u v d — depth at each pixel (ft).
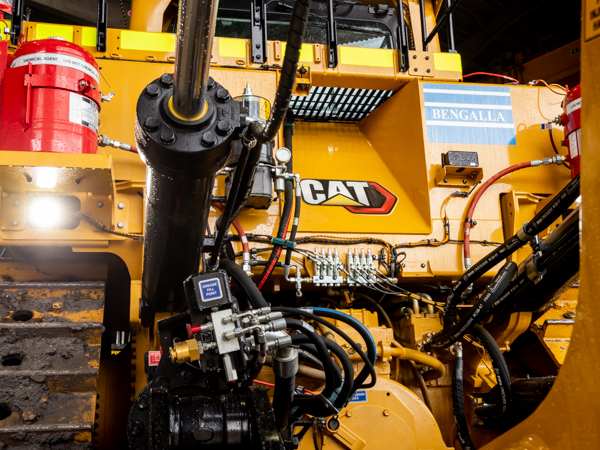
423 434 7.55
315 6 10.85
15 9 8.46
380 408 7.58
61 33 8.66
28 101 6.57
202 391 5.66
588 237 2.99
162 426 4.84
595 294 2.93
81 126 6.77
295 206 7.99
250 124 4.60
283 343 5.66
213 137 4.58
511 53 26.27
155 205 5.62
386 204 9.25
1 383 5.41
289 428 6.76
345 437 7.35
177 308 7.36
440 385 9.01
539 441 3.34
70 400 5.50
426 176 9.14
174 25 10.93
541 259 7.27
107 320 8.53
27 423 5.19
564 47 20.68
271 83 9.05
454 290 8.25
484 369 8.88
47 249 7.80
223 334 5.01
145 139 4.58
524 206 9.59
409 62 9.75
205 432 5.20
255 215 8.37
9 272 7.80
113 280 8.69
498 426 8.15
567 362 3.12
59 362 5.79
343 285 8.71
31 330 5.91
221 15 10.45
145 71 8.64
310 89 9.73
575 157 8.65
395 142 9.93
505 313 8.55
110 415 8.11
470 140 9.52
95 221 7.19
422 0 10.11
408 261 8.68
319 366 7.88
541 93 10.08
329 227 8.55
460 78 9.96
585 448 2.97
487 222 9.14
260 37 9.25
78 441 5.18
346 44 10.97
